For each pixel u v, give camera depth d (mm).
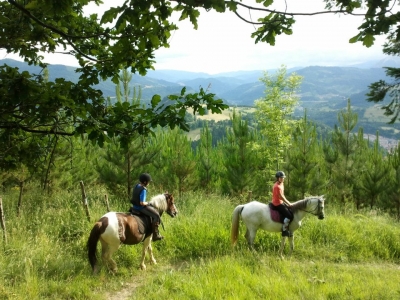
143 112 4211
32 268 7027
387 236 10383
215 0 2832
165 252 9094
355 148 15219
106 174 12664
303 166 14055
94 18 5152
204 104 4035
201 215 10961
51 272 7355
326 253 9406
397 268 8945
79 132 4062
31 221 9711
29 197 12117
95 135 4117
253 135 15531
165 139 16859
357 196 15383
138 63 4512
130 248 8734
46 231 9133
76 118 4164
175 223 10156
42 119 3826
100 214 10125
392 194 14117
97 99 4809
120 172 12703
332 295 6590
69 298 6445
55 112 4066
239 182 14000
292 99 14359
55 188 12922
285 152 14680
